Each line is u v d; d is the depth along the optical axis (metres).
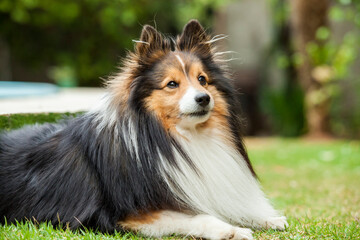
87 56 19.59
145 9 18.70
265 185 8.91
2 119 6.81
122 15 17.02
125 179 4.83
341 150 13.59
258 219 5.21
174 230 4.68
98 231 4.88
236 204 5.12
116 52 20.08
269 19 19.84
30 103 8.63
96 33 19.53
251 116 20.11
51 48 19.61
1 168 5.57
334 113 18.28
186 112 4.93
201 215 4.76
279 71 19.84
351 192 8.02
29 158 5.48
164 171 4.86
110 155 4.91
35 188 5.23
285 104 19.11
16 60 19.95
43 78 20.69
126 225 4.79
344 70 16.27
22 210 5.23
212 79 5.41
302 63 16.58
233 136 5.46
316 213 6.41
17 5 16.27
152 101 5.02
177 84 5.08
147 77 5.06
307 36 16.12
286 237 4.77
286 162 11.98
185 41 5.62
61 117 7.12
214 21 20.02
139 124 4.95
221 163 5.17
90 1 16.95
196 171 5.00
